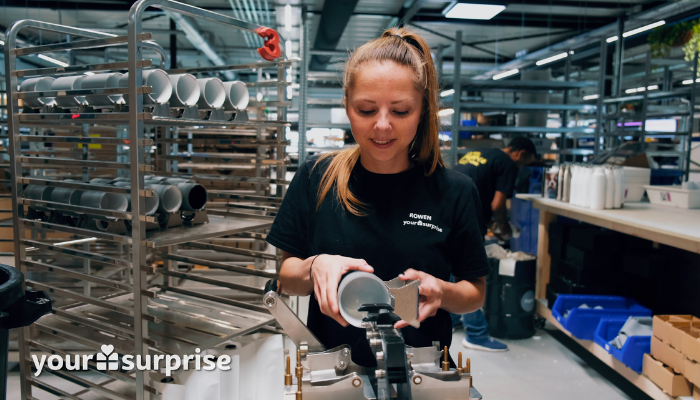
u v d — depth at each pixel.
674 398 2.05
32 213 1.96
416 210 0.96
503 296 3.44
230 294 2.74
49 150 2.53
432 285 0.78
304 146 5.61
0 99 3.39
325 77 6.37
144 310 1.58
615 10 8.37
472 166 3.46
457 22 8.66
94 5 7.85
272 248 3.41
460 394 0.72
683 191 2.96
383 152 0.82
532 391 2.68
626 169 3.45
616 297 2.99
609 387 2.73
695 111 6.38
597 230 3.30
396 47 0.79
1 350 1.17
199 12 1.67
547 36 10.06
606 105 7.32
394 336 0.66
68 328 1.91
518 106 5.47
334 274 0.75
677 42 6.12
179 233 1.71
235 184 3.45
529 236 4.21
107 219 1.75
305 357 0.74
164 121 1.59
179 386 1.50
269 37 1.94
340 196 0.97
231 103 1.85
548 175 3.60
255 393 1.53
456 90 5.11
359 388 0.70
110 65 1.54
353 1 6.27
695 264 2.79
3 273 1.28
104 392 1.72
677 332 2.05
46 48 1.69
